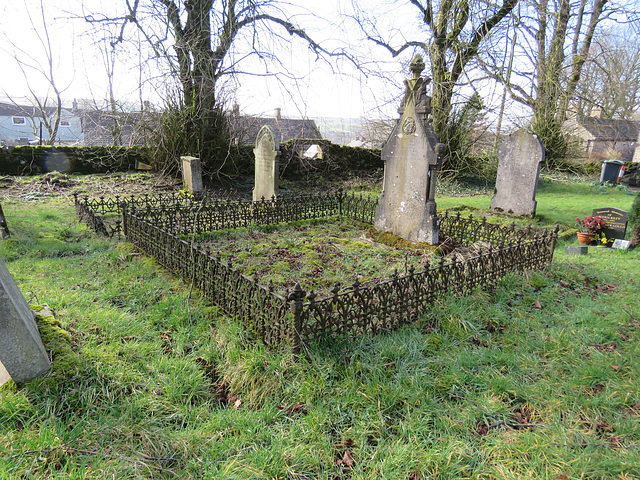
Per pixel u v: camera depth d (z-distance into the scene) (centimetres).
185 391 280
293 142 1723
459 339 363
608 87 2050
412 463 217
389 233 772
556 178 1850
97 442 221
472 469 219
